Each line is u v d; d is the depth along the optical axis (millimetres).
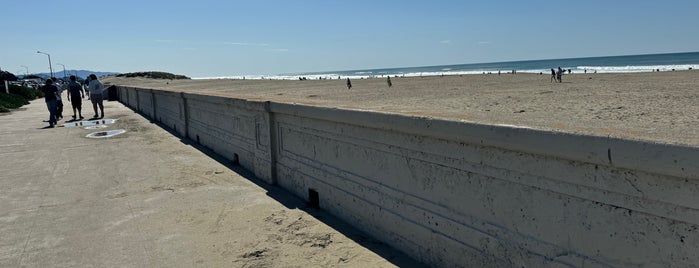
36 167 7738
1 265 3920
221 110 8469
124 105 22406
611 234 2564
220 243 4352
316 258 4012
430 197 3773
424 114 3840
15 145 10023
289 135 5945
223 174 7160
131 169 7523
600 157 2498
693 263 2250
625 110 13562
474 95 23047
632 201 2449
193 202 5648
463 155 3402
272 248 4234
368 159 4477
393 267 3824
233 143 7996
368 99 22531
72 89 15570
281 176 6281
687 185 2219
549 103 16781
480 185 3311
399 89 34156
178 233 4613
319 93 31969
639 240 2451
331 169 5094
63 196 5973
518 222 3068
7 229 4773
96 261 3988
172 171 7363
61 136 11414
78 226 4852
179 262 3953
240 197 5859
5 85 28094
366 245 4309
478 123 3180
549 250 2891
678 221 2287
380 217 4371
